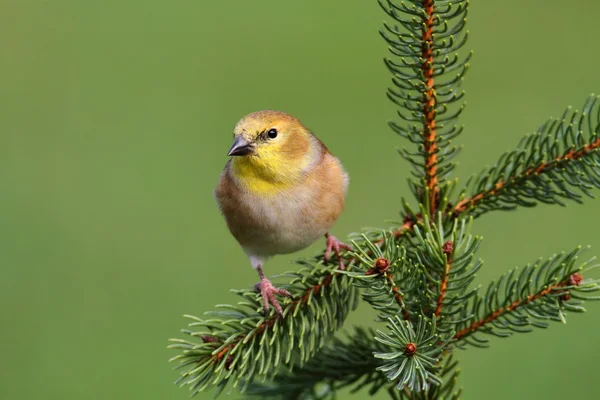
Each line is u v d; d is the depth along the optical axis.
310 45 15.56
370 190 12.80
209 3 16.22
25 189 13.67
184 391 11.30
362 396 10.85
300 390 6.75
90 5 17.00
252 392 6.77
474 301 5.94
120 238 13.05
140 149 14.13
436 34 6.28
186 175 13.80
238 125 8.52
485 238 12.33
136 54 15.62
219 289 12.27
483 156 13.04
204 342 6.13
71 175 13.93
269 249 8.86
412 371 5.39
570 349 11.10
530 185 6.79
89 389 11.07
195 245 12.91
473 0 15.15
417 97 6.44
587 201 12.55
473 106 13.76
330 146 13.55
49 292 12.32
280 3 16.08
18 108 14.93
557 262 5.85
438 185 6.85
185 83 15.01
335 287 6.68
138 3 16.95
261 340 6.13
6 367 11.30
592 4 14.97
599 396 10.80
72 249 12.80
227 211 8.76
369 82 14.61
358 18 15.68
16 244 12.98
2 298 12.19
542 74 14.20
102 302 12.16
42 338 11.70
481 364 11.09
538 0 15.19
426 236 5.82
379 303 5.80
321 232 8.76
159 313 12.03
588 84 13.81
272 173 8.41
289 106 14.34
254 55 15.44
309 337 6.42
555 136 6.60
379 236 7.07
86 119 14.77
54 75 15.25
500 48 14.51
